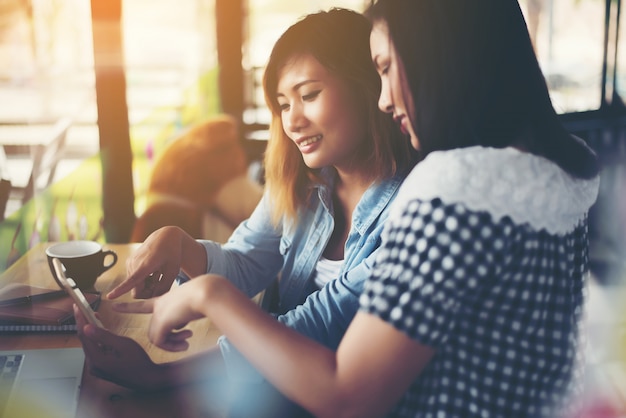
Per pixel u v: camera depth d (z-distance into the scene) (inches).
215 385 42.0
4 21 139.3
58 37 141.5
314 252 56.9
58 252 55.7
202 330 50.3
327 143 51.5
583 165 31.2
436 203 27.4
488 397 29.7
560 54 140.5
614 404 71.6
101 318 52.3
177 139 87.5
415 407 31.2
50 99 146.9
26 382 41.7
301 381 29.2
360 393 28.2
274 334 30.8
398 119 33.9
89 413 38.6
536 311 29.2
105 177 128.3
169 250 52.7
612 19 140.2
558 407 31.6
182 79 153.0
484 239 27.1
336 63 49.6
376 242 49.7
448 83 29.8
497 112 29.8
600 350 86.3
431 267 27.1
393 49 31.2
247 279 60.2
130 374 40.7
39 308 50.6
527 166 28.5
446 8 29.7
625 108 143.9
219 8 153.5
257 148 154.2
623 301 109.9
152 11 148.3
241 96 158.1
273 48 52.0
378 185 50.6
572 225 31.0
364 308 28.0
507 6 30.5
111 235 130.3
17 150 148.5
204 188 85.4
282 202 57.4
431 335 27.4
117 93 125.3
